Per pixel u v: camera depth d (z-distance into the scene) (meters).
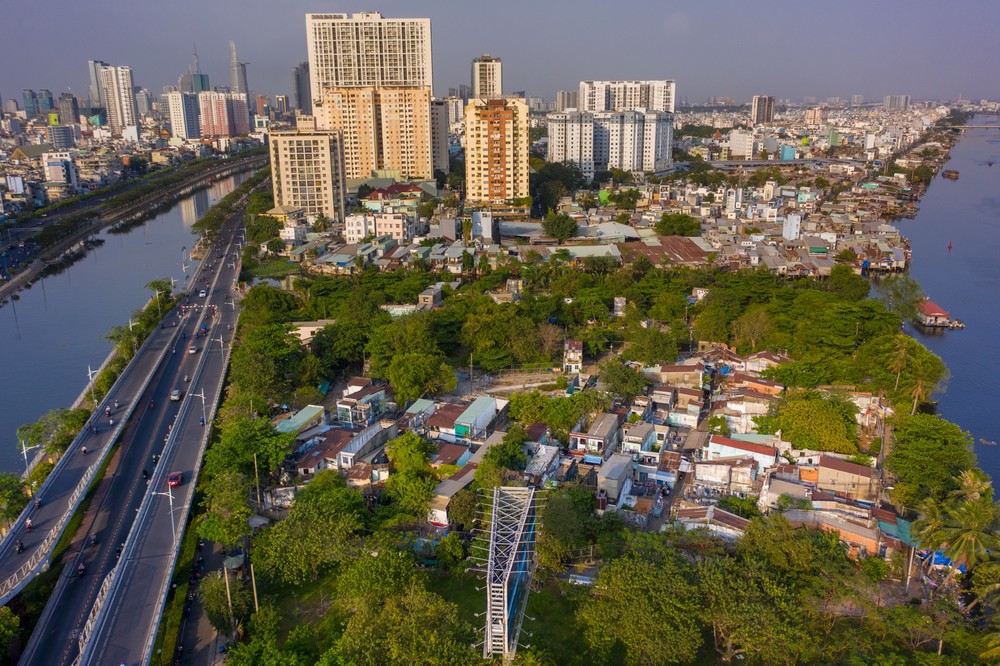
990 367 170.50
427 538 94.12
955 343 187.25
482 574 87.25
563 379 144.88
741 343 163.50
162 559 89.62
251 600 82.06
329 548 84.56
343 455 111.06
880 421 128.75
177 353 169.75
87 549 97.00
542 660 68.38
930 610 76.50
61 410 136.50
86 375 171.88
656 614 69.19
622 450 116.56
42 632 81.12
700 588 73.56
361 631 68.25
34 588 87.88
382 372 145.75
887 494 103.19
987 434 136.38
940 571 87.75
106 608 79.56
